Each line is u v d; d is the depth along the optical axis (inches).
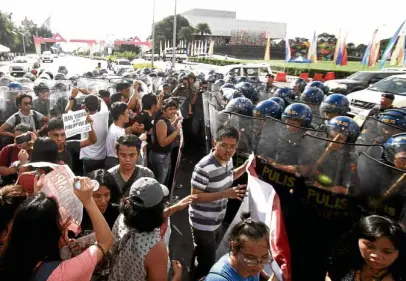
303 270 117.3
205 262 128.5
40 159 114.3
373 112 211.9
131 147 118.7
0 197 76.5
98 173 99.2
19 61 1282.0
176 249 170.2
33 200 66.1
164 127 184.9
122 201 83.3
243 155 151.5
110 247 76.1
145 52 2647.6
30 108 207.0
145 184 79.7
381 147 115.2
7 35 2741.1
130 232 80.7
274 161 130.1
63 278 62.8
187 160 306.2
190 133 334.6
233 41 2861.7
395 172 92.6
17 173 131.3
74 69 1235.9
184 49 2488.9
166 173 193.8
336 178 108.2
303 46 1647.4
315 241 114.5
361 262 82.9
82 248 80.4
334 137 125.2
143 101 202.7
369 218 80.0
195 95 340.8
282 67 1322.6
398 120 157.8
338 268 86.7
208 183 117.5
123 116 168.7
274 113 165.8
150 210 78.4
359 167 104.4
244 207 114.3
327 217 110.5
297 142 124.2
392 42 773.9
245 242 70.1
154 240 79.8
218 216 124.6
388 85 473.1
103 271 85.3
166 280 80.7
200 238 124.8
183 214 207.9
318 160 111.0
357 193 105.2
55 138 141.1
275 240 92.0
